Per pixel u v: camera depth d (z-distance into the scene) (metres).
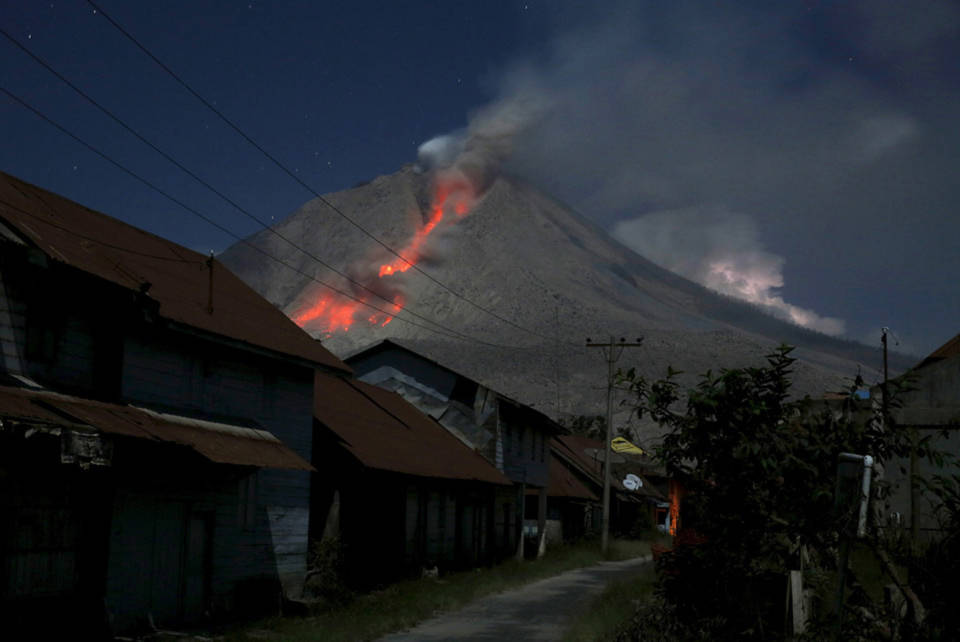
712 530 12.43
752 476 12.10
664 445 12.68
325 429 24.06
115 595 14.86
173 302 17.44
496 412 36.91
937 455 11.47
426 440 31.81
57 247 14.62
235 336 18.02
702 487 12.56
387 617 19.06
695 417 12.55
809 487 11.72
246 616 18.44
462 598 23.78
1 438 12.88
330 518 23.25
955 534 9.87
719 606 12.95
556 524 51.16
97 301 15.25
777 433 11.99
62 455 11.83
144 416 15.07
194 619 17.20
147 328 16.22
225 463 15.66
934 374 22.86
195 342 17.78
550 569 35.31
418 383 37.66
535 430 44.25
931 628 9.55
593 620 17.98
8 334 13.28
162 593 16.27
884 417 11.91
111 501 14.81
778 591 13.33
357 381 33.75
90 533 14.66
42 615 13.53
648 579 28.34
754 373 12.30
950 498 10.09
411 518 28.27
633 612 18.28
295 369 21.69
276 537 20.47
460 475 29.78
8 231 13.52
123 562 15.11
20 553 13.15
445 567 31.22
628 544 53.62
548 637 17.12
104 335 15.40
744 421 12.12
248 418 19.52
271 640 15.84
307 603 19.41
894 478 21.19
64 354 14.45
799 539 12.97
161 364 16.64
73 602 14.23
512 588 28.36
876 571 15.45
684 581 13.05
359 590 24.30
